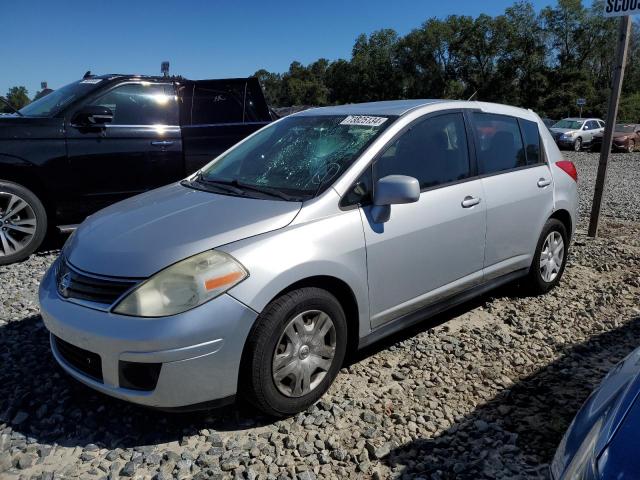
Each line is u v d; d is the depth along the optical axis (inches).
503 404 125.5
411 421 119.3
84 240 125.0
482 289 165.3
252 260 110.3
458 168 155.5
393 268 134.7
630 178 593.6
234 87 279.9
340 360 126.2
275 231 116.9
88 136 235.6
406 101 163.9
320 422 118.0
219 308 105.7
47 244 259.0
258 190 136.5
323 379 122.8
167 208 132.0
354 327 131.7
